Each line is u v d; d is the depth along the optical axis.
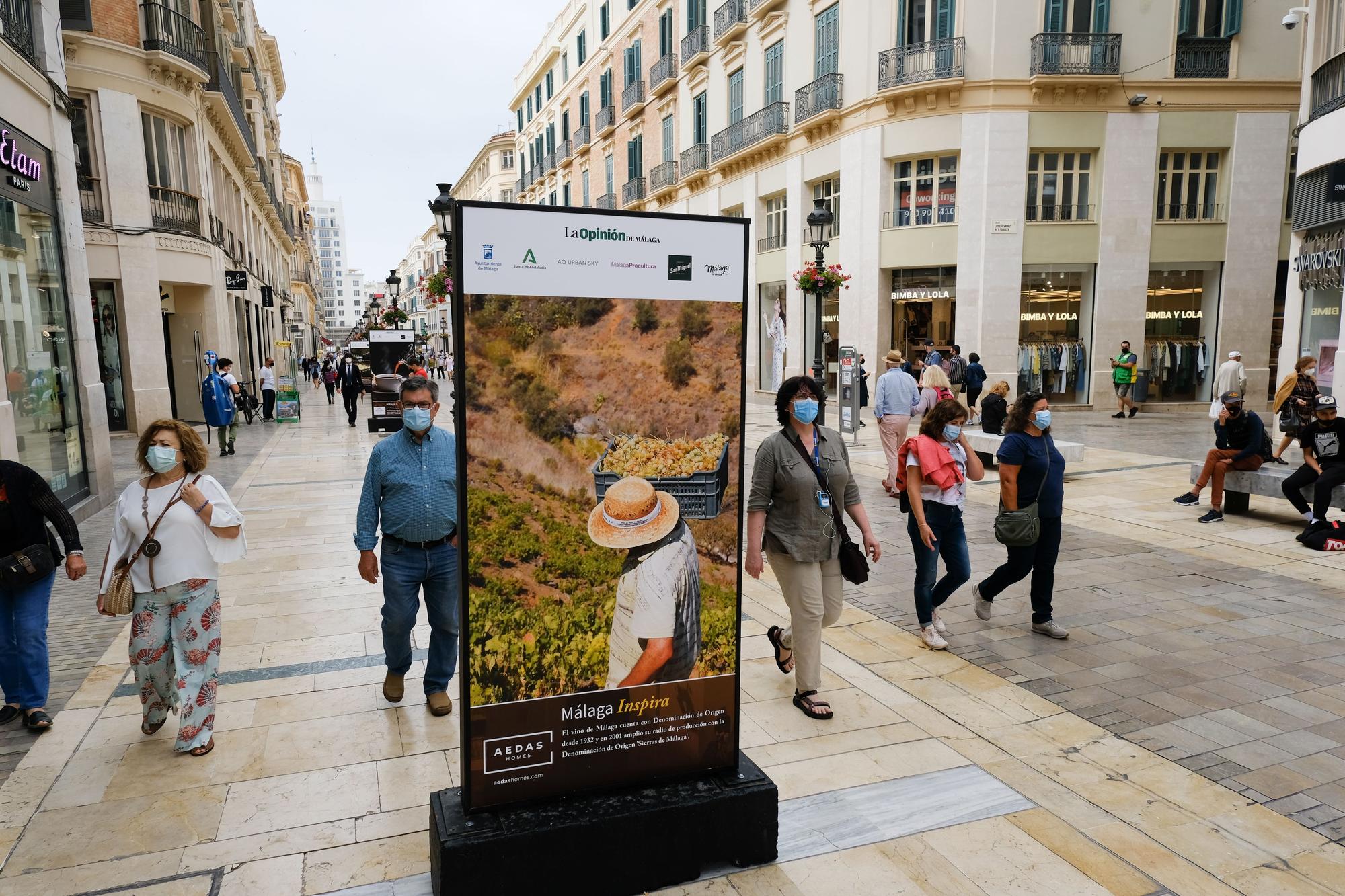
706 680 3.04
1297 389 11.80
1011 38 19.12
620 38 34.84
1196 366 20.77
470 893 2.65
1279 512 8.97
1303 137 12.80
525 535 2.73
